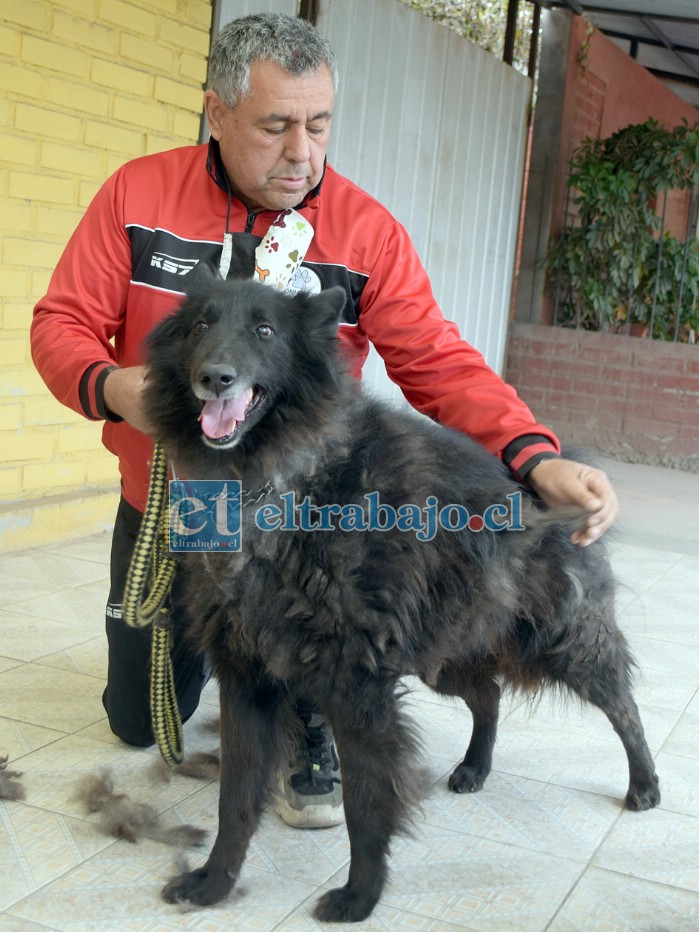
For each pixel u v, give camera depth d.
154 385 2.66
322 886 2.85
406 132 9.13
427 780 3.47
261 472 2.54
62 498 6.25
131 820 3.06
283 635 2.56
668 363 10.93
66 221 6.00
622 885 2.91
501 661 3.23
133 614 3.01
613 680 3.27
